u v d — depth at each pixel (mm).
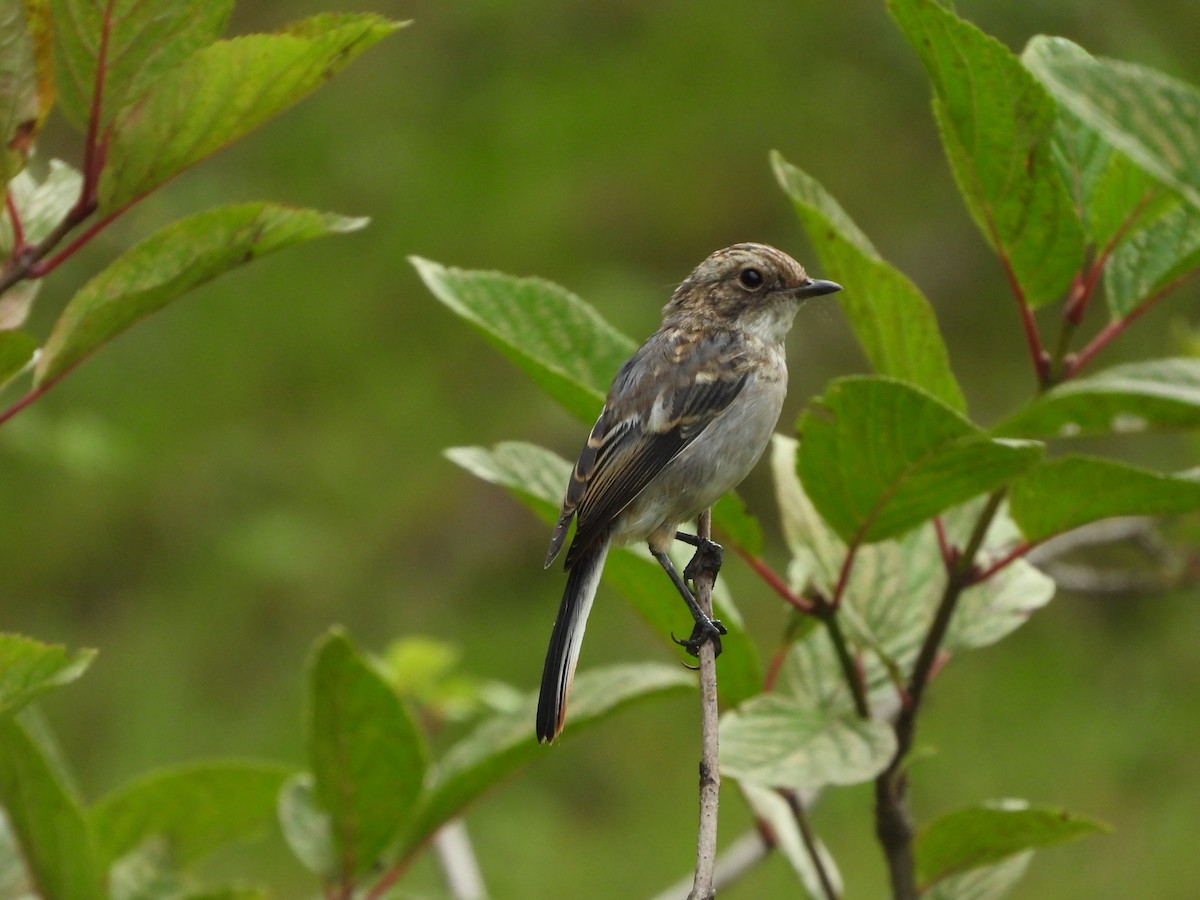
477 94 20969
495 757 5945
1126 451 16031
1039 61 3945
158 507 17969
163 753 16031
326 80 4703
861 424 5012
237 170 19047
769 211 19484
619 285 18656
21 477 18219
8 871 6129
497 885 14594
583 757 15906
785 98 20422
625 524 6723
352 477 18156
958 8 15531
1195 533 9016
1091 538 8984
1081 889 14516
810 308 18562
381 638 17047
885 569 6047
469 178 20078
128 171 4691
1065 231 5273
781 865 14133
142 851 6496
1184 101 3840
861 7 20406
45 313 14273
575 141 20406
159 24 4504
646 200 19641
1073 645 16797
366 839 5969
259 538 17328
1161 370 5129
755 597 16969
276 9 19812
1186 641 16578
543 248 19219
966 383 18000
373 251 19766
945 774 15609
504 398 18766
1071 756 15727
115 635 17188
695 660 6188
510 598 17484
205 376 18984
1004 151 5172
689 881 7297
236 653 17000
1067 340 5477
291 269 20031
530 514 17969
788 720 5332
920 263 18938
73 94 4586
